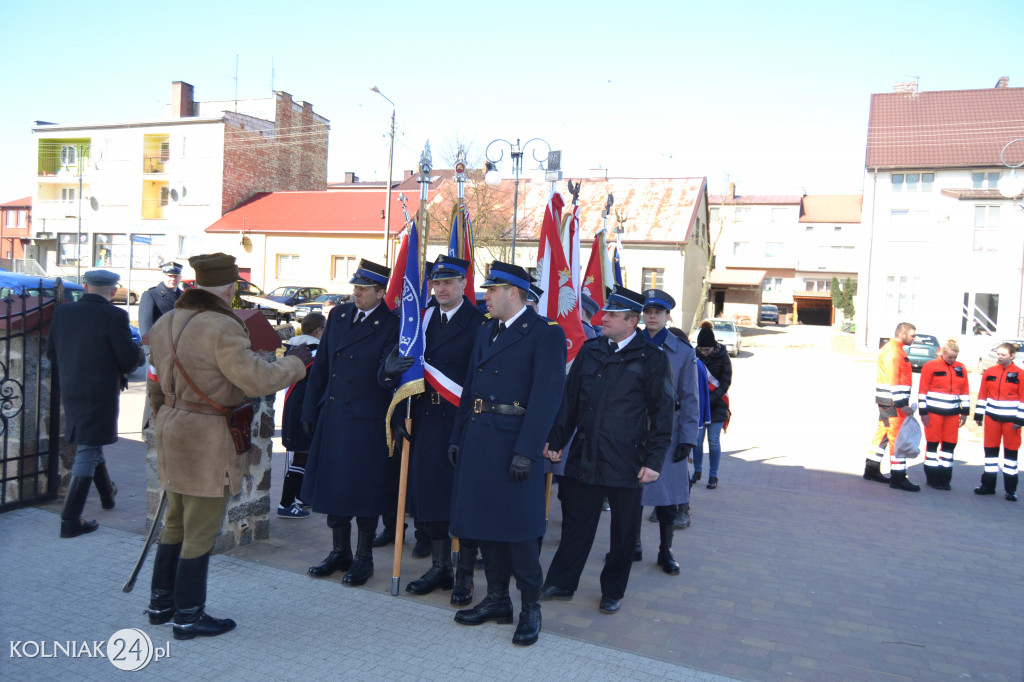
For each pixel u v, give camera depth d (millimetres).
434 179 39094
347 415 4586
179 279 7562
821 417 14461
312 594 4465
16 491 6020
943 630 4398
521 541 3912
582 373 4496
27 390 5973
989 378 8258
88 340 5117
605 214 7375
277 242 35688
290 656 3646
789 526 6559
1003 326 28719
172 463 3764
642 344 4410
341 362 4676
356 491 4531
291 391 6000
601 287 7305
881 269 32062
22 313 5844
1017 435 8047
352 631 3969
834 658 3955
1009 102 33625
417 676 3488
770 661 3879
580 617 4359
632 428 4312
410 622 4121
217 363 3707
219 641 3779
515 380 4051
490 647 3838
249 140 38781
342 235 34562
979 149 31359
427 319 4594
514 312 4160
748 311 52406
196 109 41031
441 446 4504
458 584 4406
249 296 20344
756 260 56969
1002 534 6562
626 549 4363
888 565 5574
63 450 6176
